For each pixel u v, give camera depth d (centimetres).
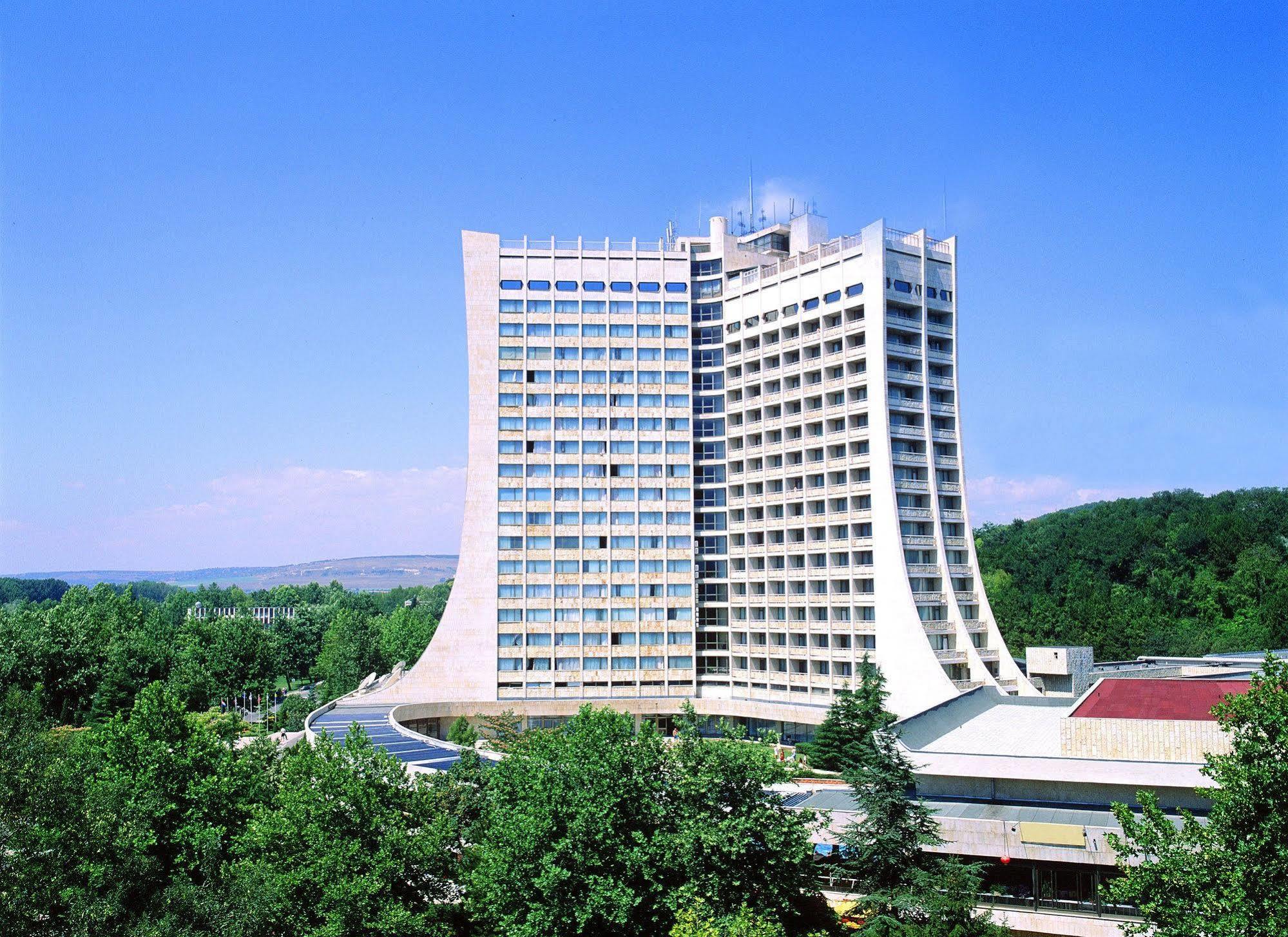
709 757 6366
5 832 5538
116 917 5741
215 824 7088
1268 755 4753
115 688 15900
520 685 16138
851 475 14662
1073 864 6988
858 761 10638
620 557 16450
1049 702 10712
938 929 5881
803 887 6431
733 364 16712
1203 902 4672
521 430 16462
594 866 6088
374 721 13938
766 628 15888
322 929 6050
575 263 16738
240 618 19850
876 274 14350
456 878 6819
